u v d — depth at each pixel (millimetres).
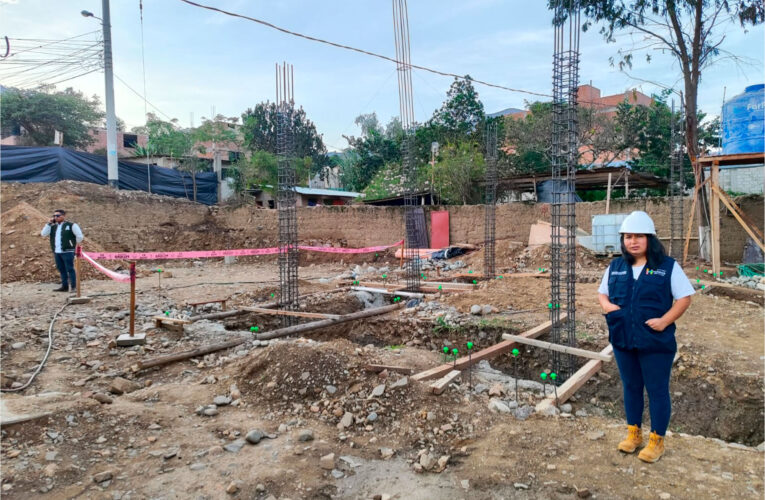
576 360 5992
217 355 5898
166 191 21047
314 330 7816
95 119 30375
